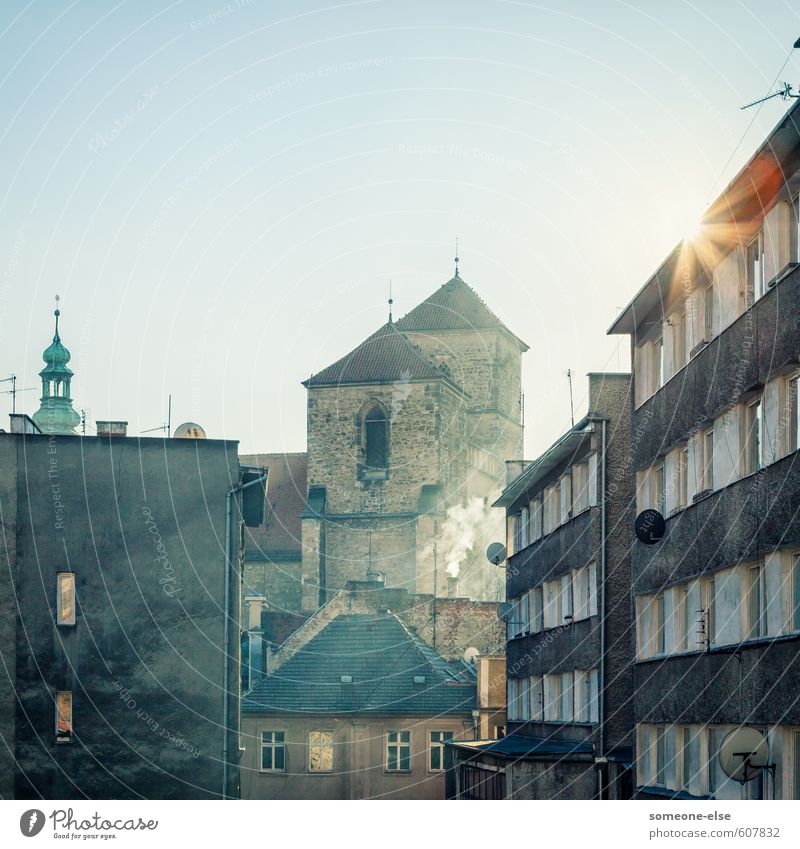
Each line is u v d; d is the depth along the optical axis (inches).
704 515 1312.7
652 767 1476.4
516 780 1737.2
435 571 4239.7
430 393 4281.5
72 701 1781.5
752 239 1224.8
